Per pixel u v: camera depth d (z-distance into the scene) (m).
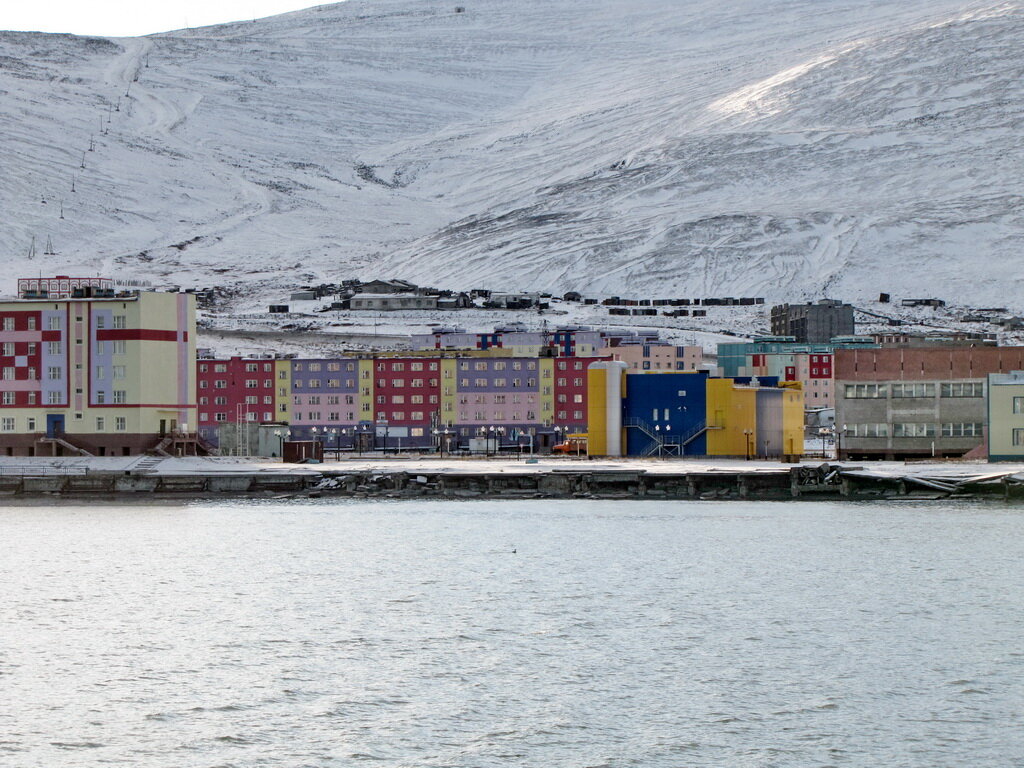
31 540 187.25
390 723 101.06
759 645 123.31
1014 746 96.12
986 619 133.75
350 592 148.62
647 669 115.31
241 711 104.12
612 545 180.12
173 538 188.62
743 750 95.38
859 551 174.12
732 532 191.88
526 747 95.94
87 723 101.25
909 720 101.62
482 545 180.75
